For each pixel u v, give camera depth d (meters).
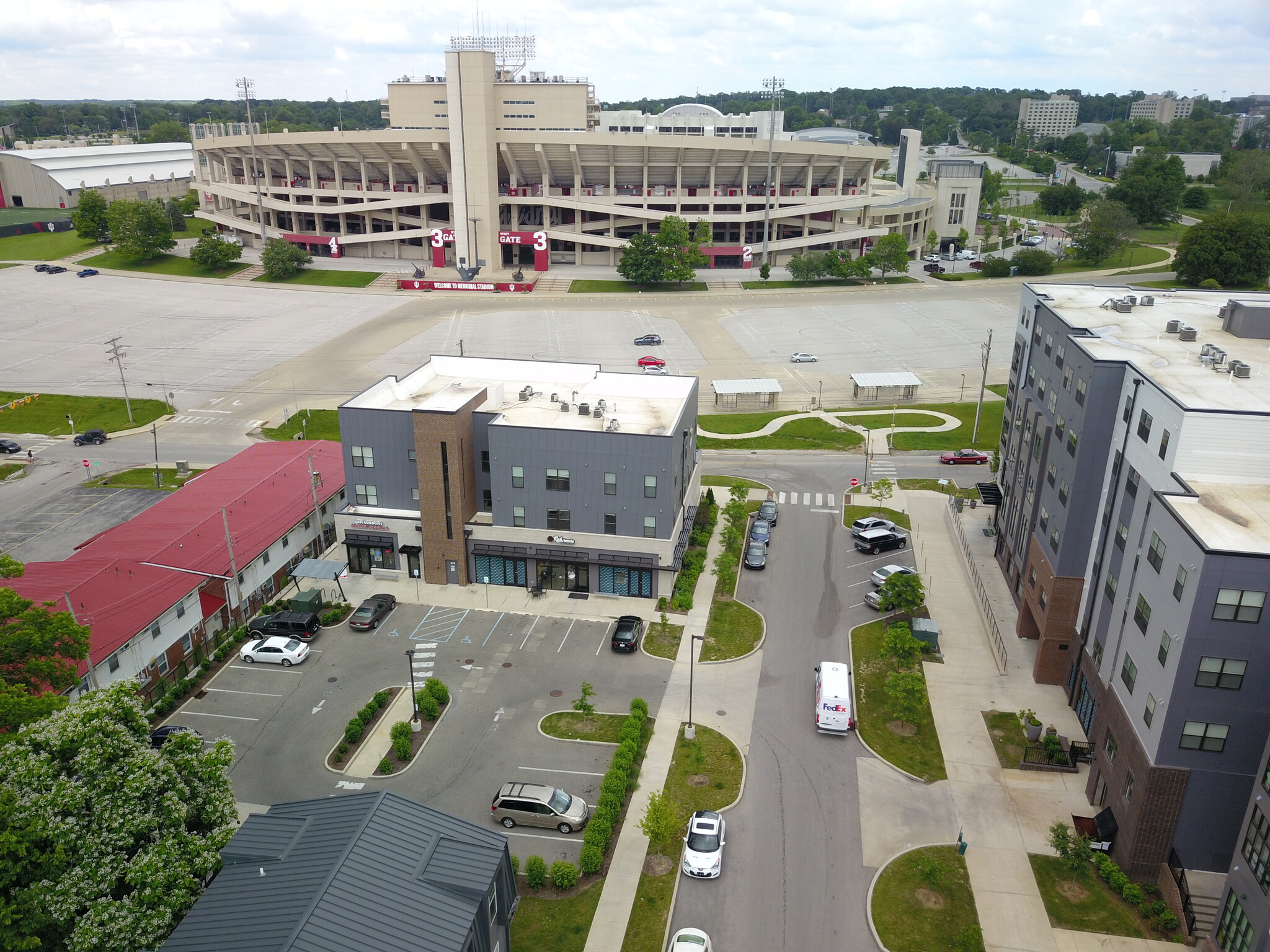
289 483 76.31
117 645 52.28
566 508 65.25
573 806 44.81
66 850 30.69
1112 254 199.88
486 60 175.75
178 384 120.31
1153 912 39.47
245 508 71.25
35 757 32.06
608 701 54.72
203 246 189.75
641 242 176.38
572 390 76.75
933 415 109.69
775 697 55.47
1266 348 56.12
